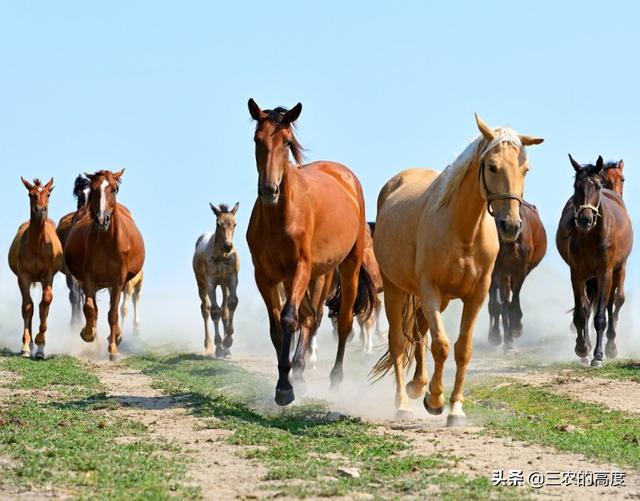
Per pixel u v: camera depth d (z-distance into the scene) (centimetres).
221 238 2655
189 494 948
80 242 2502
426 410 1448
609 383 1903
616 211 2283
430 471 1054
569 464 1108
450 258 1295
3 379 1906
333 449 1170
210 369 2172
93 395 1638
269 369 2300
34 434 1216
